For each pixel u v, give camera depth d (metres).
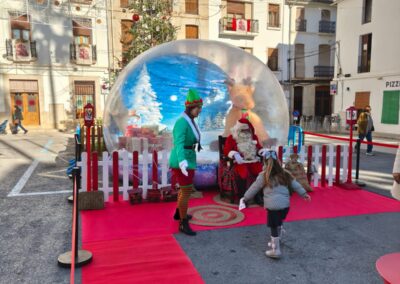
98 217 5.32
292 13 29.00
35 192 6.85
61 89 22.08
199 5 26.06
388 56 21.95
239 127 6.04
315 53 30.03
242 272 3.68
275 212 4.00
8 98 20.92
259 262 3.91
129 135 7.38
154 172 6.25
